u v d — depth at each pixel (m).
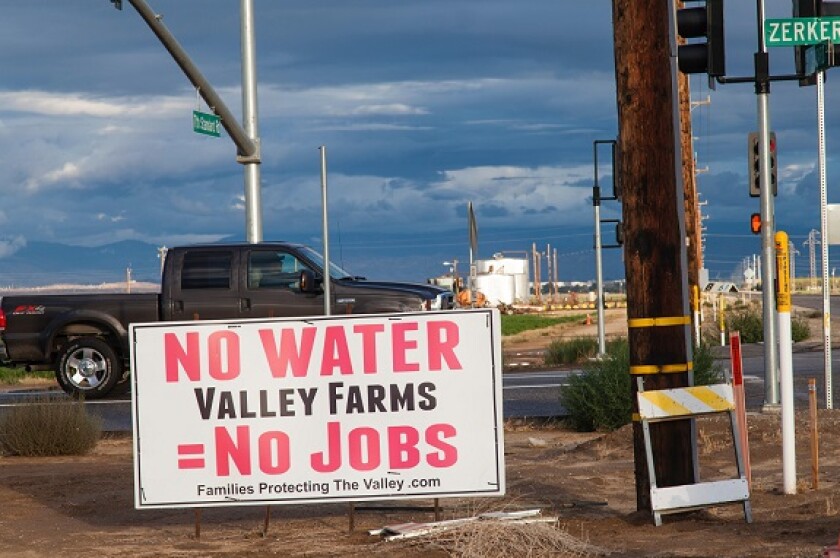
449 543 10.19
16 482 15.35
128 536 11.65
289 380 10.80
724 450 15.36
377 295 22.70
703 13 12.17
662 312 10.95
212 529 11.96
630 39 10.90
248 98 29.27
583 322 66.62
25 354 24.30
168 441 10.87
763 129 18.86
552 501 12.72
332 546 10.55
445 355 10.67
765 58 18.61
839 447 15.18
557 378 26.73
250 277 23.17
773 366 18.55
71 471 16.38
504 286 94.19
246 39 29.23
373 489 10.72
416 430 10.70
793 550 9.29
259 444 10.80
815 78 17.12
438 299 23.00
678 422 11.03
